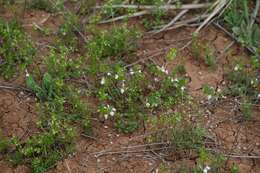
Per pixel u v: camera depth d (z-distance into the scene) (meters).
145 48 1.22
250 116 1.09
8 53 1.16
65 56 1.15
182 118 1.07
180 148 1.03
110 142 1.05
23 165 1.00
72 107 1.09
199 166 0.99
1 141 1.02
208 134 1.07
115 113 1.07
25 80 1.13
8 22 1.22
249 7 1.29
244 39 1.22
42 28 1.24
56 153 1.01
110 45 1.18
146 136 1.06
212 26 1.27
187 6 1.28
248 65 1.20
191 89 1.15
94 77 1.14
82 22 1.25
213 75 1.18
